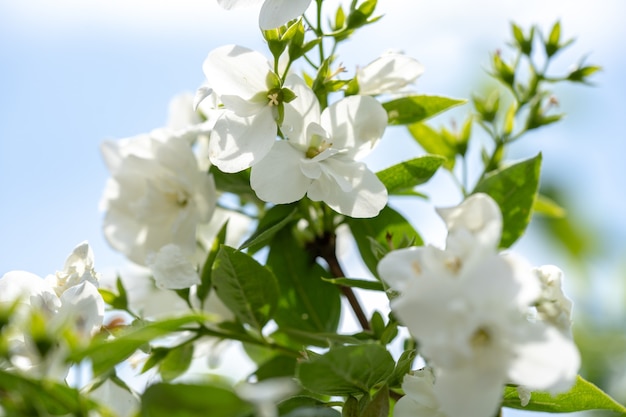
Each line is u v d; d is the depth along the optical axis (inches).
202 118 21.0
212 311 18.9
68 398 14.7
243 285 18.1
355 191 17.3
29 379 14.5
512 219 18.9
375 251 16.9
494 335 14.7
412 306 14.6
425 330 14.5
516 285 14.6
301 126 17.5
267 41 17.4
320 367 15.6
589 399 16.8
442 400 14.8
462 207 14.9
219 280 18.0
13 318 14.8
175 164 19.3
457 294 14.6
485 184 19.1
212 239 20.1
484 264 14.6
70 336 14.5
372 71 18.2
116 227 19.6
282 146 17.5
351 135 17.6
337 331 19.5
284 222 18.0
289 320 19.4
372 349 15.6
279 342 19.4
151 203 19.3
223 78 17.4
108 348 15.1
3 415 14.3
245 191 19.6
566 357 14.6
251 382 18.7
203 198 19.1
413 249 14.9
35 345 14.4
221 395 14.1
